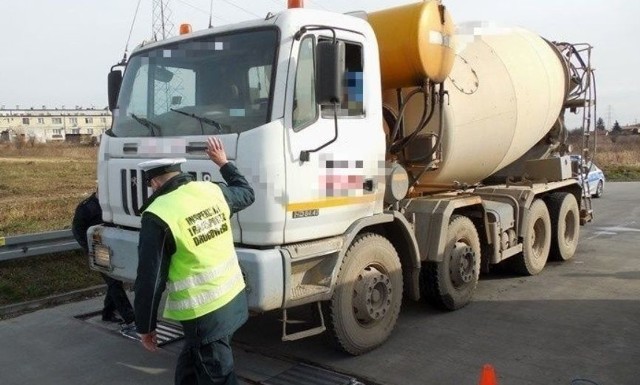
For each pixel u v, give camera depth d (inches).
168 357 189.2
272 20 158.9
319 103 151.0
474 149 245.4
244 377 170.7
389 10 207.5
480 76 250.2
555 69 309.6
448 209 215.9
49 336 209.9
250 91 158.1
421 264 222.1
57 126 4288.9
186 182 127.7
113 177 185.3
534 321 219.6
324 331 180.5
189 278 120.4
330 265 170.7
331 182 167.6
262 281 148.6
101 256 189.9
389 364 179.6
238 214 155.6
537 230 303.4
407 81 205.6
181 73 174.6
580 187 353.7
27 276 268.4
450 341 199.3
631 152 1430.9
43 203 527.8
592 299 248.2
